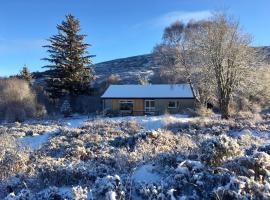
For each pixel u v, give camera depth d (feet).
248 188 20.71
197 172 24.07
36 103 159.12
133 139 54.24
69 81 174.81
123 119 106.42
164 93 153.28
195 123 79.97
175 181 23.66
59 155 46.09
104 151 45.44
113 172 29.07
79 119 133.59
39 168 32.53
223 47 109.09
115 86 164.76
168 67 186.09
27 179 29.48
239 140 48.80
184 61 152.35
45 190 25.85
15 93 149.79
